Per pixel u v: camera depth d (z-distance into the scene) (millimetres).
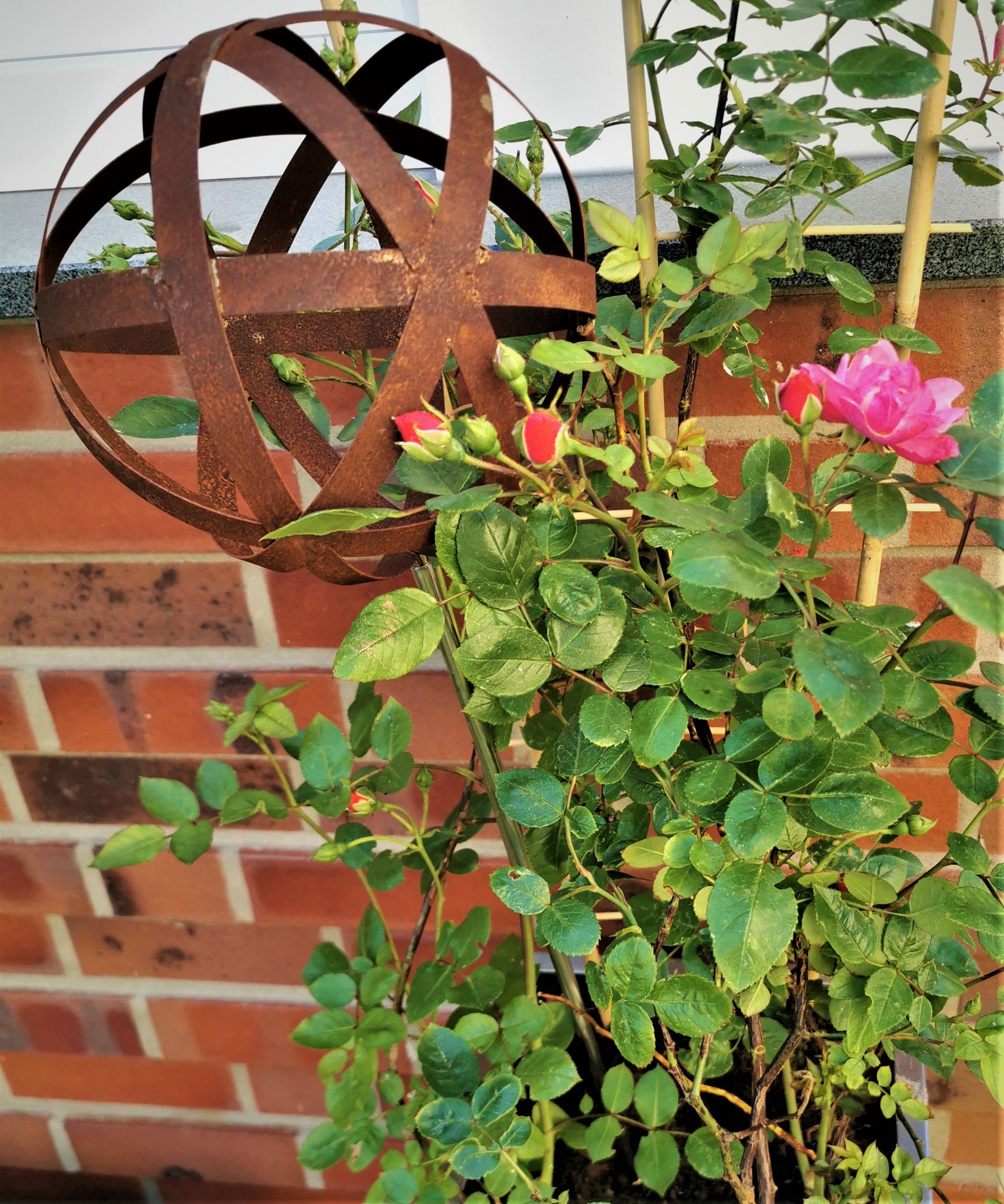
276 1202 1069
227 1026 980
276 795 836
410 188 356
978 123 685
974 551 721
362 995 637
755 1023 575
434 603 446
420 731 835
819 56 426
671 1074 569
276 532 366
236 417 358
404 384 370
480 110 372
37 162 798
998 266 628
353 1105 623
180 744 874
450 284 363
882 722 508
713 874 472
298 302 351
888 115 577
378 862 682
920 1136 705
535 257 394
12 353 753
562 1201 591
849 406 399
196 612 823
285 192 541
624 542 535
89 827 916
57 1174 1088
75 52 758
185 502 405
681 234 614
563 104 739
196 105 348
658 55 526
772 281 657
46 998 988
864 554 637
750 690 445
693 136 749
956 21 587
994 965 806
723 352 699
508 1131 552
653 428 613
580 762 507
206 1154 1052
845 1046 524
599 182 772
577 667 460
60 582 822
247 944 941
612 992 467
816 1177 658
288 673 835
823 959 567
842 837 530
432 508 395
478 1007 660
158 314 356
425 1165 640
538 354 404
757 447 492
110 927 950
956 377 684
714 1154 623
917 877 581
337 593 803
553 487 449
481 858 872
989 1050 541
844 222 702
